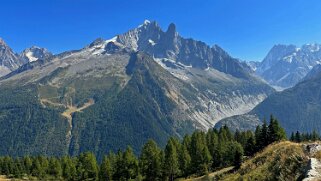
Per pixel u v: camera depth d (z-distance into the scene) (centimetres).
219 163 13000
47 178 17550
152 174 12688
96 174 15612
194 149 13500
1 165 19325
